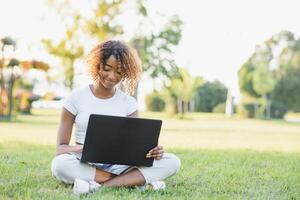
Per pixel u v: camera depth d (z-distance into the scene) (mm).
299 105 42156
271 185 4625
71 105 4152
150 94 38594
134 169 4066
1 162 5691
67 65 25219
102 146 3838
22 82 28406
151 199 3703
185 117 32438
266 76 40719
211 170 5484
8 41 23031
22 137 10719
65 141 4148
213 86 42469
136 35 24234
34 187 4125
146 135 3895
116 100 4238
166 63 26469
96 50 4031
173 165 4121
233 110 40656
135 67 4047
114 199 3594
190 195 3994
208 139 11938
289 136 14242
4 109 23109
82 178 4031
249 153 8086
